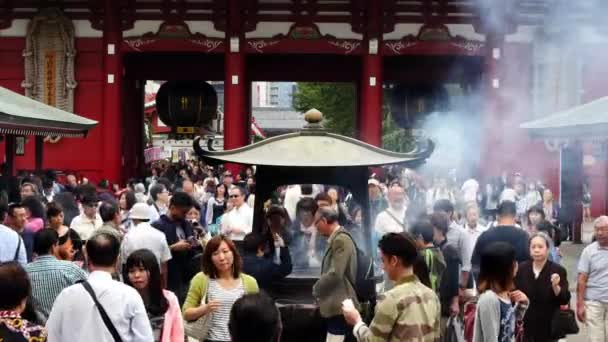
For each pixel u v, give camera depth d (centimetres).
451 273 1520
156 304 1170
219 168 4853
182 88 5303
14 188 2731
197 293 1230
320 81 5559
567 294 1405
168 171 4700
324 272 1327
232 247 1236
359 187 1462
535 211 1916
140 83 5644
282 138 1491
